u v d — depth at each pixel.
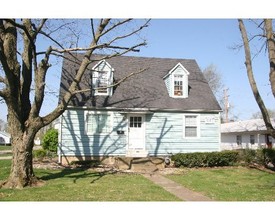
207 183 11.99
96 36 11.58
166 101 19.88
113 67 21.33
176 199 8.98
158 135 19.39
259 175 14.27
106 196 9.27
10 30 11.18
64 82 19.27
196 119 19.98
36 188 10.54
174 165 17.47
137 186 11.06
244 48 9.97
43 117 11.13
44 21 11.62
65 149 18.25
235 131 35.94
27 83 11.79
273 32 10.29
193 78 22.02
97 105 18.70
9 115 11.30
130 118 19.38
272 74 9.31
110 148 18.73
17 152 10.99
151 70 21.91
